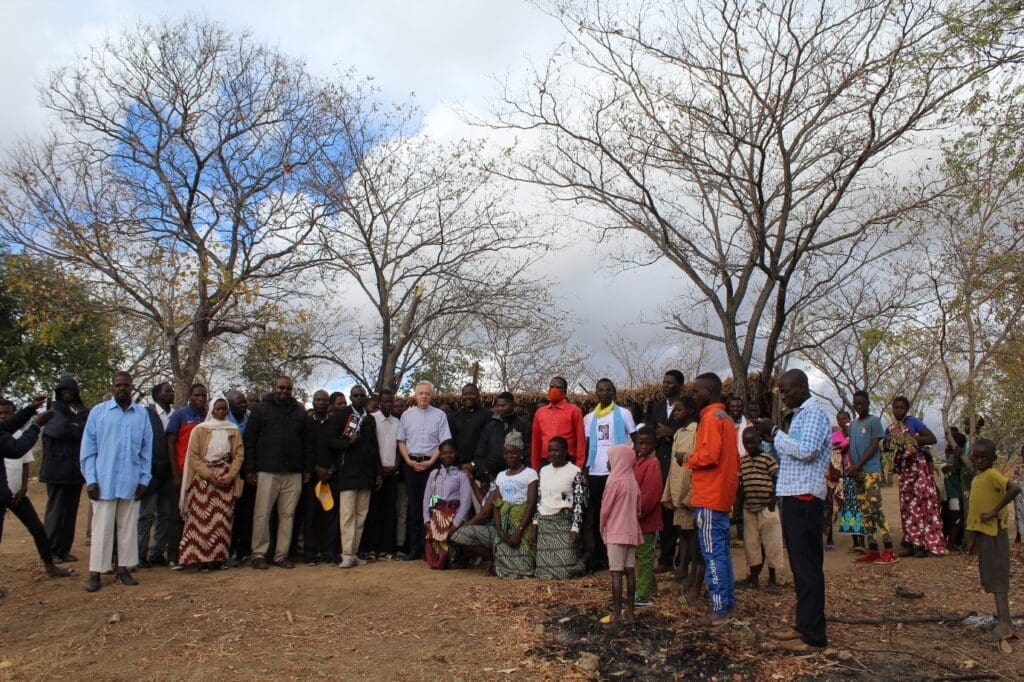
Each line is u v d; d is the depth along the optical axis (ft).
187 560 26.71
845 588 24.52
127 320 61.77
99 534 24.39
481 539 27.48
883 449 30.73
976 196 30.63
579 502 25.11
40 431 26.00
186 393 57.00
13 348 72.33
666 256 39.37
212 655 18.86
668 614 21.06
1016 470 29.66
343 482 28.71
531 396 44.42
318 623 21.31
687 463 20.26
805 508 18.31
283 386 28.53
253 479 28.09
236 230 61.98
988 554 19.38
